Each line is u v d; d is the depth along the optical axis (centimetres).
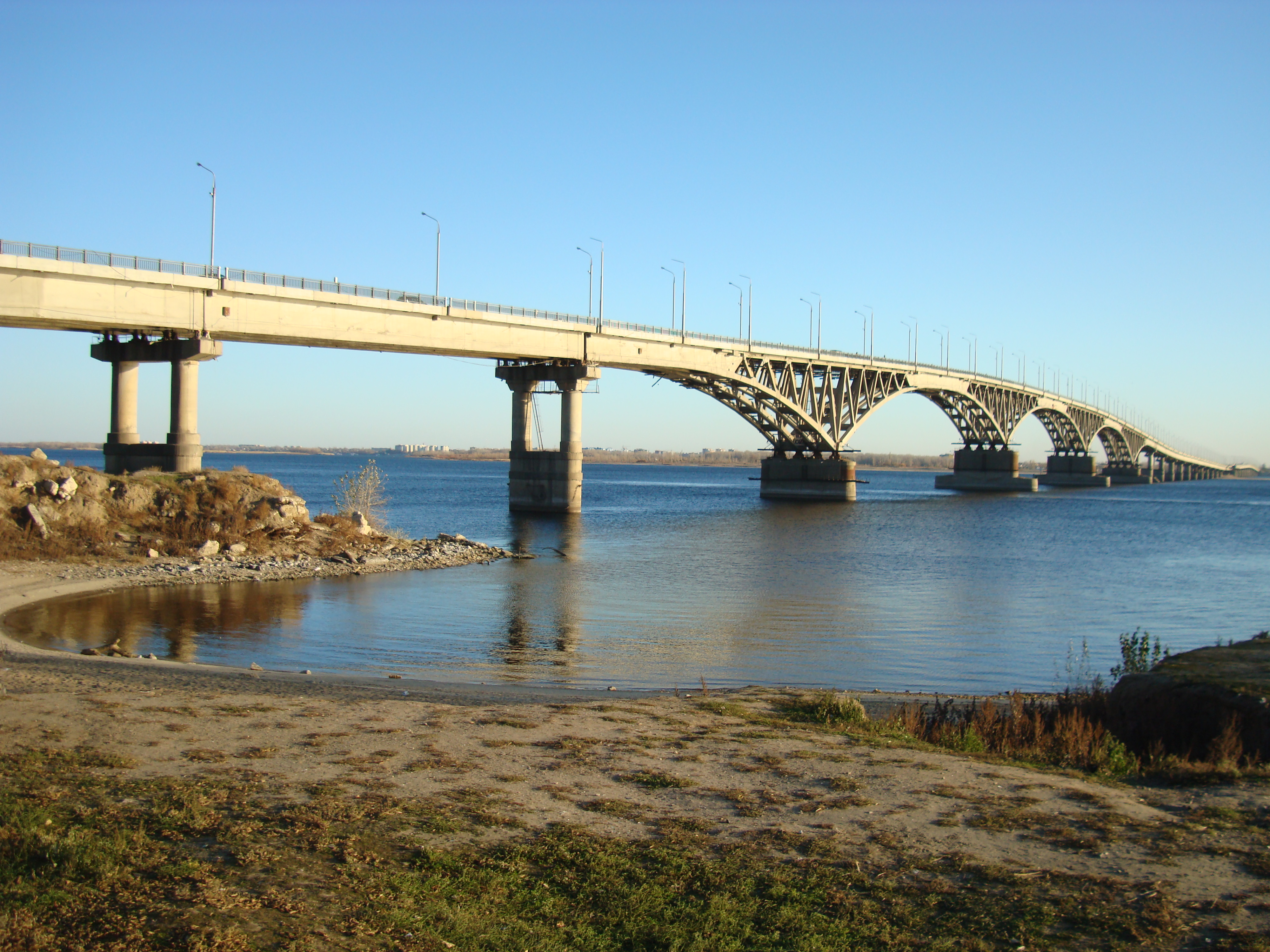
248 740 1376
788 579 4806
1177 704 1597
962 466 18275
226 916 782
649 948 794
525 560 5341
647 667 2594
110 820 995
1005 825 1090
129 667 2156
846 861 979
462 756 1327
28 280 4859
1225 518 11394
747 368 10662
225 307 5712
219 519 4675
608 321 8725
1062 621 3662
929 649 2989
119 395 5781
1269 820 1112
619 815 1101
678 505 12238
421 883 880
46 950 712
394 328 6762
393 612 3422
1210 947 801
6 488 4272
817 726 1611
